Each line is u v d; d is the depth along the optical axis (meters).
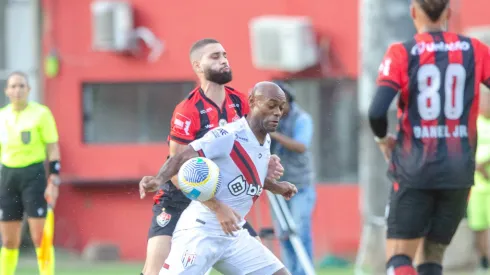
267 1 65.81
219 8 66.38
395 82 25.64
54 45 67.94
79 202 67.19
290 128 37.88
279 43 63.94
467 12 62.56
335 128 65.75
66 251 66.62
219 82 26.08
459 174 25.56
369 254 47.09
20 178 36.41
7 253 36.84
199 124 26.00
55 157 36.84
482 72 25.91
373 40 45.69
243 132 22.50
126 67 67.44
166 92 67.81
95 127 68.06
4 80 68.56
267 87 22.45
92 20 67.69
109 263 60.78
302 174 37.84
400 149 25.97
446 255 51.81
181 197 26.50
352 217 64.88
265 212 57.47
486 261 46.69
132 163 67.44
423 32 26.11
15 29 68.69
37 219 36.59
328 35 65.06
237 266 23.72
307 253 37.97
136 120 68.00
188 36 66.75
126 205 67.00
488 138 45.59
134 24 67.06
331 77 65.12
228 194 22.80
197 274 23.27
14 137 36.28
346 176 65.75
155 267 26.11
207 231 23.19
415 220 25.84
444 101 25.64
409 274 25.53
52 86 68.00
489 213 45.94
